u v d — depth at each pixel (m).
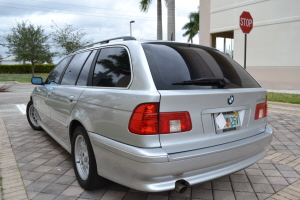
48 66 42.72
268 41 12.80
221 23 14.74
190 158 2.18
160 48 2.63
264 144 2.89
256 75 13.49
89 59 3.24
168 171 2.11
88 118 2.73
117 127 2.33
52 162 3.82
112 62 2.76
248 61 13.75
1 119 6.97
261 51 13.13
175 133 2.18
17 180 3.20
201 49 3.05
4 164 3.72
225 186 3.06
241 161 2.68
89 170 2.75
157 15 14.66
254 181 3.19
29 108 5.67
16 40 30.44
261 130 3.00
